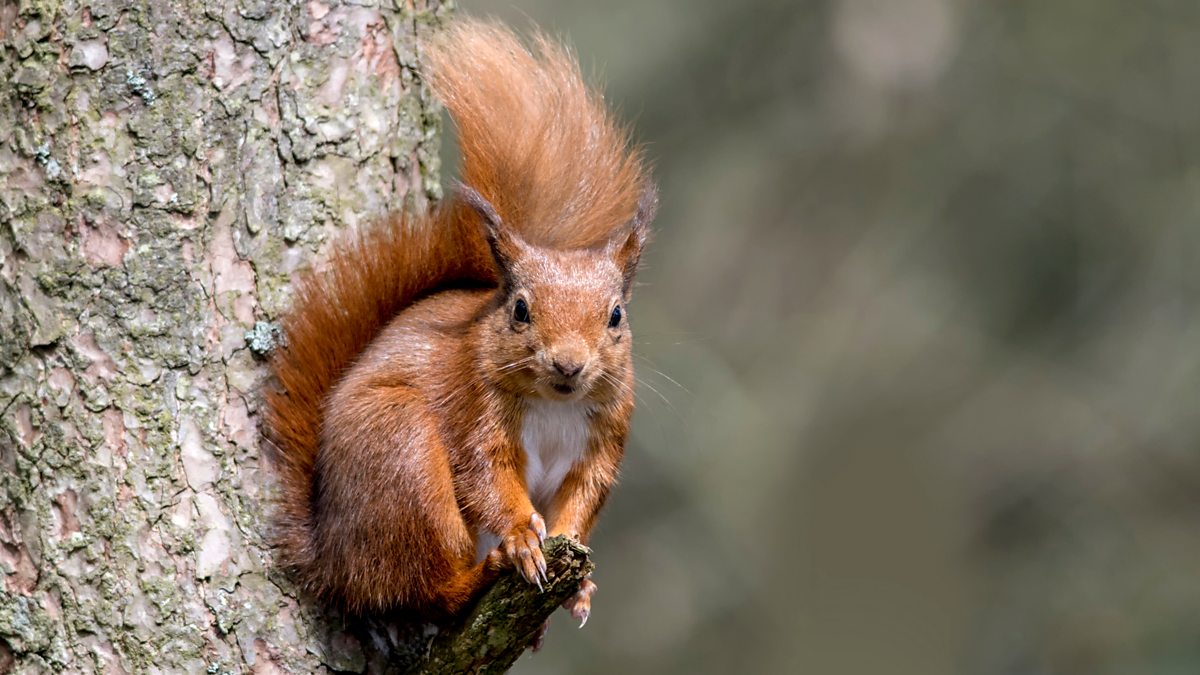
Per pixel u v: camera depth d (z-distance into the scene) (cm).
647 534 2094
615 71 2212
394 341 885
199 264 849
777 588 2244
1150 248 2303
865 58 2306
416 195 950
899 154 2353
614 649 2062
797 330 2423
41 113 840
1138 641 2219
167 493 817
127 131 846
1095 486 2362
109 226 835
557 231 982
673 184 2275
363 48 923
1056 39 2303
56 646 795
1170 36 2280
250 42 880
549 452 909
